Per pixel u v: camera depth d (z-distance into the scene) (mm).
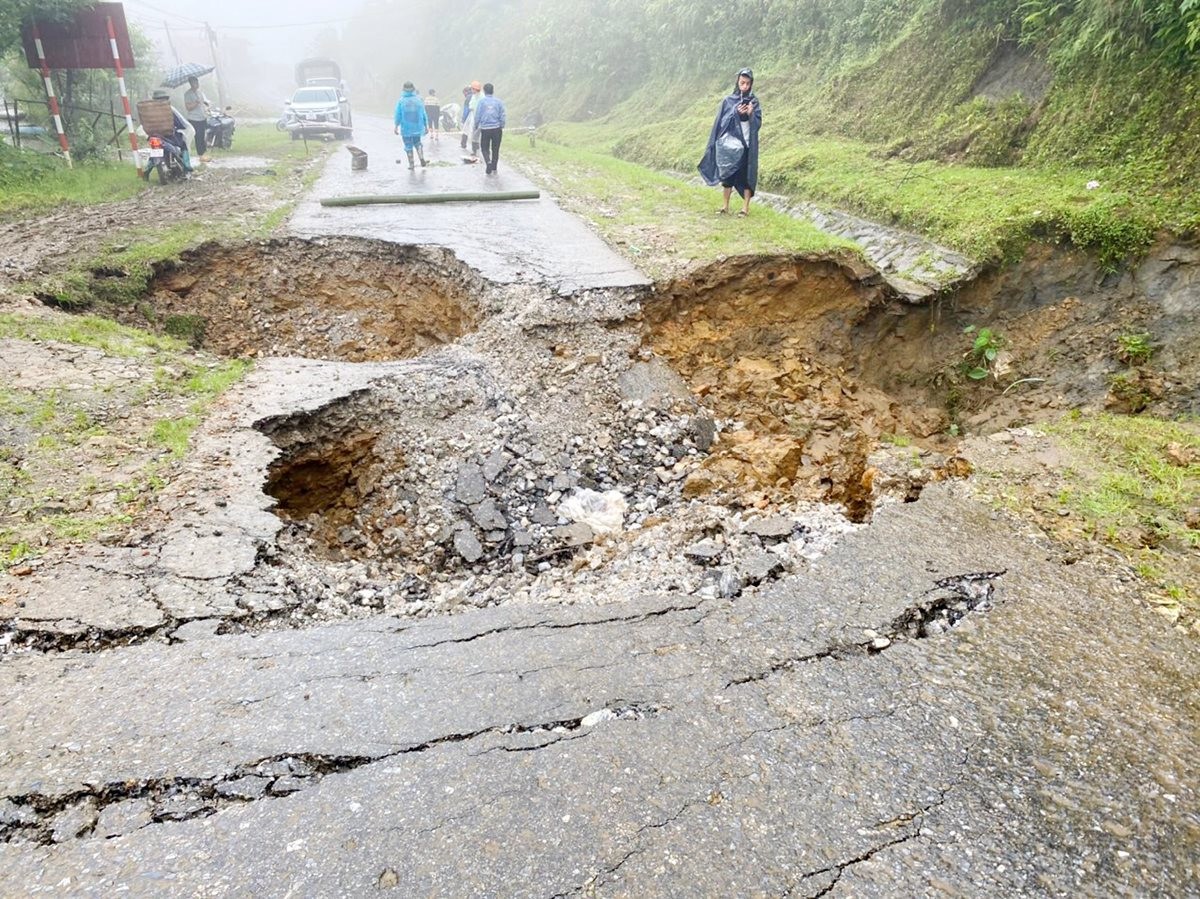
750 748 3148
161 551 4320
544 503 5977
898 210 10281
